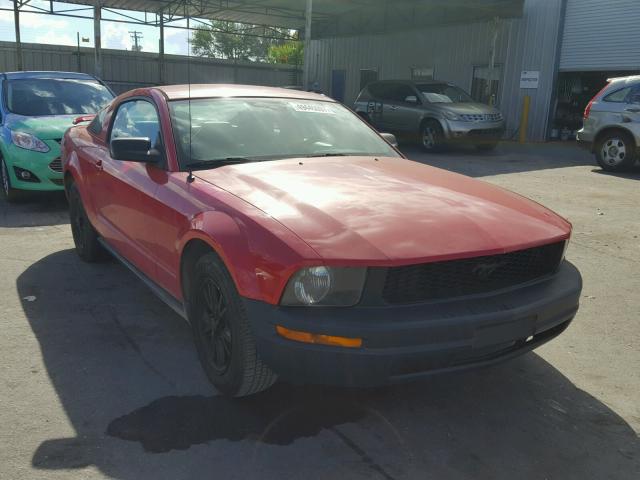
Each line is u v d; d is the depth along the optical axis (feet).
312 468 8.58
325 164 12.07
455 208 10.00
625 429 9.80
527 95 60.54
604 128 37.37
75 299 14.85
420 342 8.34
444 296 8.90
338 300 8.43
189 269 10.85
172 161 11.88
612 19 53.67
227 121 13.03
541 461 8.91
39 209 24.41
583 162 42.55
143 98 14.19
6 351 11.98
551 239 9.74
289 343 8.39
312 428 9.59
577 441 9.44
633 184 32.91
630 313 14.71
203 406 10.13
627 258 19.17
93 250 17.33
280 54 138.00
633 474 8.66
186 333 13.04
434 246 8.71
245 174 11.10
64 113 26.35
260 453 8.90
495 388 11.04
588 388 11.12
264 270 8.62
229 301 9.41
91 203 15.94
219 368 10.24
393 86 53.01
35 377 10.97
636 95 36.19
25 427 9.38
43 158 23.75
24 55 82.58
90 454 8.75
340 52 85.35
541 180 34.06
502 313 8.82
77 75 29.40
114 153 11.79
